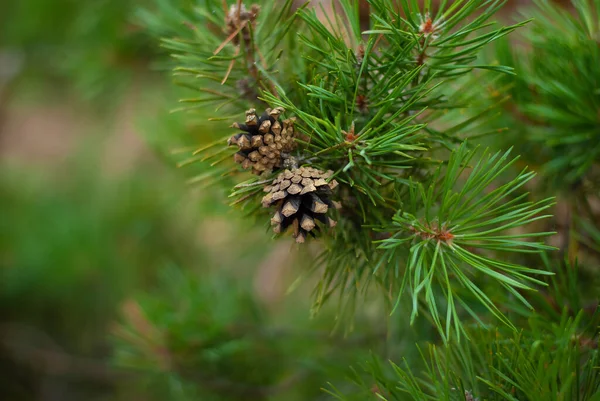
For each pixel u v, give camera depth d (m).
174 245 1.45
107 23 1.05
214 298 0.91
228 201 0.67
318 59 0.63
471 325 0.63
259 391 0.86
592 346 0.61
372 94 0.60
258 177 0.59
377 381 0.63
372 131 0.57
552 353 0.58
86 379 1.63
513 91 0.68
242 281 1.25
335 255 0.62
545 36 0.66
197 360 0.84
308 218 0.56
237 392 0.86
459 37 0.59
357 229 0.62
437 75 0.60
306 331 0.90
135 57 1.10
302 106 0.62
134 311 0.84
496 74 0.67
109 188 1.50
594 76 0.65
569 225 0.70
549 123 0.69
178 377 0.84
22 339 1.61
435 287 0.68
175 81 0.65
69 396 1.63
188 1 0.71
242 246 1.09
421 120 0.63
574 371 0.56
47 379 1.64
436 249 0.57
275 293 1.19
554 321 0.63
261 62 0.63
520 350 0.56
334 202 0.57
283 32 0.63
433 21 0.60
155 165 1.45
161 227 1.44
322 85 0.58
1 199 1.57
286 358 0.90
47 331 1.63
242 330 0.89
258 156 0.58
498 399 0.58
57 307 1.60
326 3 0.76
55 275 1.48
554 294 0.64
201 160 0.61
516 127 0.70
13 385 1.65
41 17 1.24
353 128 0.58
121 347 0.86
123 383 1.52
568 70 0.65
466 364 0.60
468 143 0.63
